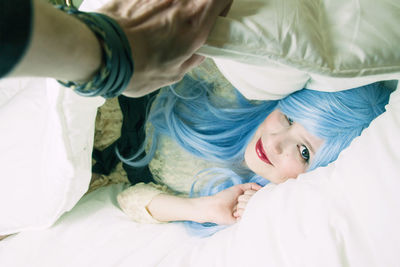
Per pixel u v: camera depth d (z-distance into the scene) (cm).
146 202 91
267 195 74
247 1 47
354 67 50
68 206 77
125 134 94
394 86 78
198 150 99
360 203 56
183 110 100
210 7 41
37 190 74
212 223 93
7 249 77
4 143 75
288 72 68
